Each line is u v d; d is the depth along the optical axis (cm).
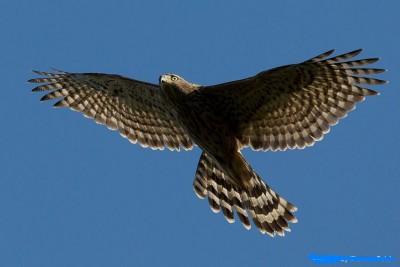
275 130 1611
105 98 1778
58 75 1769
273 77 1546
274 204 1686
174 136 1761
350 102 1562
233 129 1633
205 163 1730
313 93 1567
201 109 1636
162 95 1677
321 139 1586
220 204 1717
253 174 1669
